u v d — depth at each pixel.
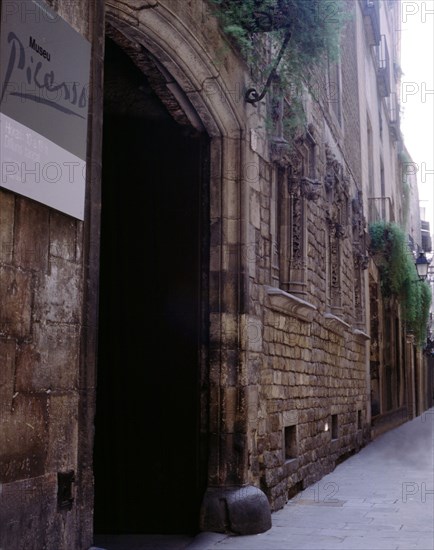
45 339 4.72
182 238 8.62
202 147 8.73
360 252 20.31
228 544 7.41
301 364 11.70
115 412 8.47
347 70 20.12
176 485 8.23
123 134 8.88
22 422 4.46
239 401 8.35
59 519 4.77
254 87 9.27
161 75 7.82
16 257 4.46
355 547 7.27
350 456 17.28
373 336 25.66
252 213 9.08
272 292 9.60
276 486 9.54
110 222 8.79
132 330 8.59
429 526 8.40
